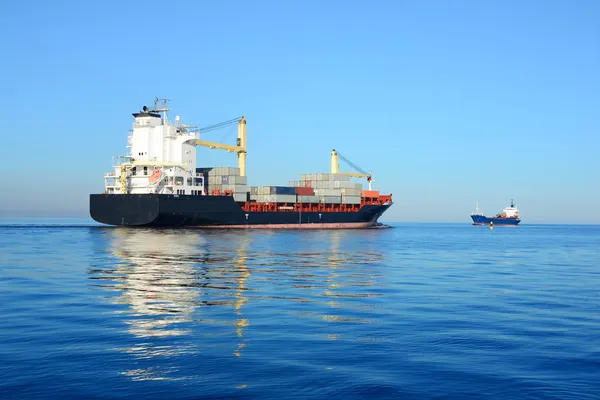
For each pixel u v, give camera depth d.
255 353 15.45
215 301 24.31
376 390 12.40
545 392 12.38
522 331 18.86
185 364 14.27
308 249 61.12
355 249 64.38
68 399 11.62
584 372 13.99
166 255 48.72
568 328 19.45
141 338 17.03
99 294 25.86
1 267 38.09
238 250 56.56
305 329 18.73
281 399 11.80
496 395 12.17
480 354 15.68
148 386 12.52
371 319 20.72
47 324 18.95
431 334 18.20
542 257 59.88
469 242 97.12
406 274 38.31
